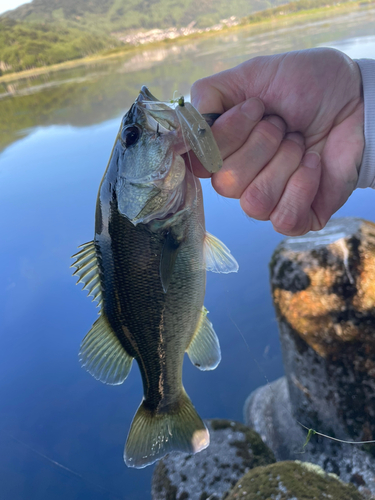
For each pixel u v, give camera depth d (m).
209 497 0.38
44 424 0.50
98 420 0.50
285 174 0.22
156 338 0.27
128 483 0.45
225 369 0.53
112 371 0.27
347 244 0.41
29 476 0.46
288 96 0.24
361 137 0.24
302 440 0.44
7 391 0.53
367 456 0.40
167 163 0.24
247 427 0.44
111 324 0.26
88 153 0.90
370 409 0.40
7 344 0.58
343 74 0.24
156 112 0.24
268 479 0.35
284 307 0.43
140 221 0.25
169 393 0.29
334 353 0.40
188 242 0.25
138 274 0.25
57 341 0.58
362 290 0.39
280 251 0.45
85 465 0.47
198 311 0.27
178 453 0.43
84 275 0.26
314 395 0.42
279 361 0.53
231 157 0.22
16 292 0.65
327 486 0.34
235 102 0.25
